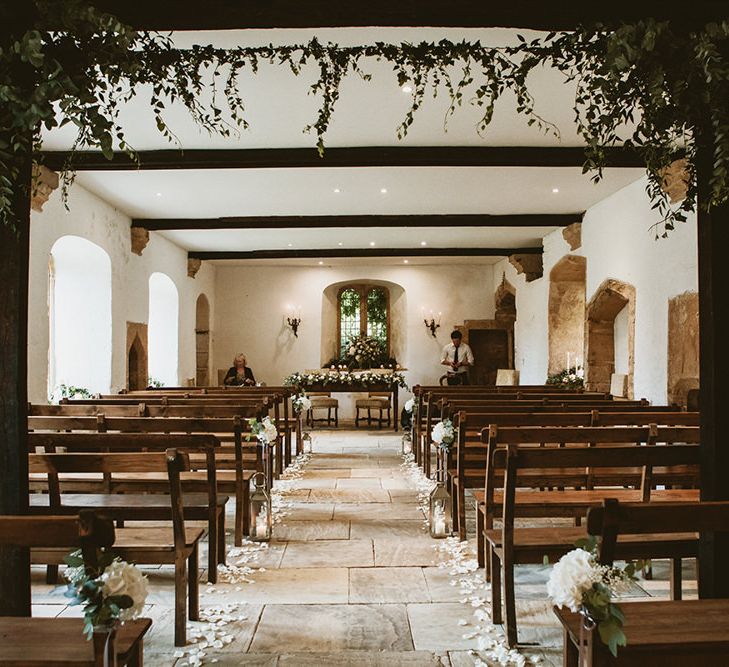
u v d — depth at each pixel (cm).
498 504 411
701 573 331
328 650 329
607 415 512
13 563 300
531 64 361
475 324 1664
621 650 204
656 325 827
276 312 1691
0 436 310
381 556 479
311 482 761
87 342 1002
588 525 222
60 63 298
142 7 345
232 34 479
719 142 308
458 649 329
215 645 332
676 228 773
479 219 1110
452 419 620
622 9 343
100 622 196
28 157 317
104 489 479
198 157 743
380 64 521
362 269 1680
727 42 318
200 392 971
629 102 336
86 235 924
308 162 741
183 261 1435
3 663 204
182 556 334
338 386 1329
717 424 331
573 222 1100
